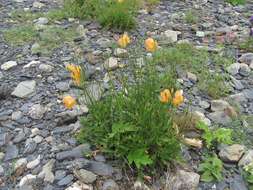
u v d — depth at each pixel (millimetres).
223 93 955
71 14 1309
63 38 1170
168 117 734
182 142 767
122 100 755
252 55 1105
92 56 1076
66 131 814
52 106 891
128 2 1343
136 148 720
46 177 715
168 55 1064
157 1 1446
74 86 953
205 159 755
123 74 926
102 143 737
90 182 699
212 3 1494
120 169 718
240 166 750
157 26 1277
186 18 1329
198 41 1197
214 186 712
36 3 1420
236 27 1289
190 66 1041
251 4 1507
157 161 726
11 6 1403
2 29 1223
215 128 834
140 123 721
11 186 715
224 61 1073
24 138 810
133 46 1127
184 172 722
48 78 988
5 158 770
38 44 1137
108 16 1236
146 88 762
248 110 910
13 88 954
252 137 824
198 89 961
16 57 1084
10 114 877
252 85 1003
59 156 748
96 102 771
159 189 701
